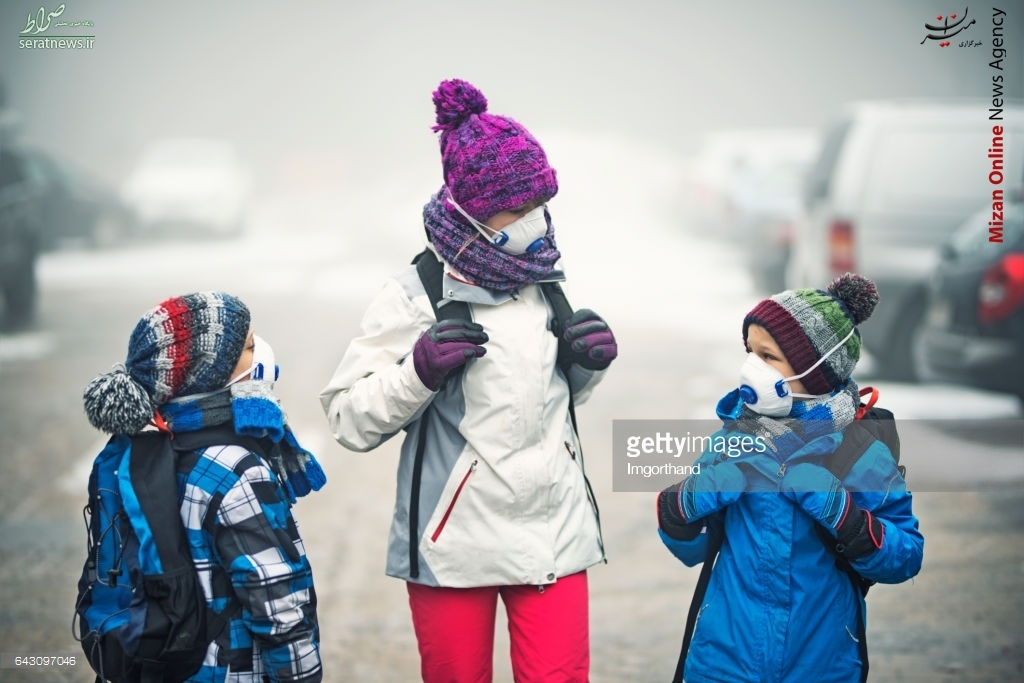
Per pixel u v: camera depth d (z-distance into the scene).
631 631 10.41
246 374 5.84
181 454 5.62
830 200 21.61
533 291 6.77
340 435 6.63
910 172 20.91
